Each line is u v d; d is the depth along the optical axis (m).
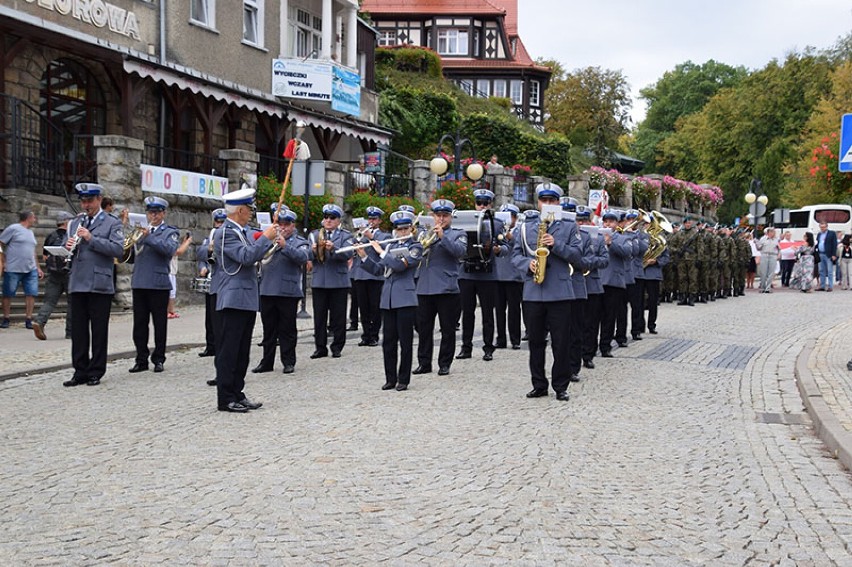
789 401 10.50
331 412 9.42
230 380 9.42
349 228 25.64
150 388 10.89
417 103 42.88
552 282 10.27
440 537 5.68
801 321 19.64
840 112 54.84
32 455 7.62
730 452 8.06
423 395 10.45
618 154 71.12
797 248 33.00
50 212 18.80
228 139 27.39
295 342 12.38
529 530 5.84
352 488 6.68
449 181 29.48
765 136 69.62
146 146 19.30
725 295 26.41
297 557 5.31
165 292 12.18
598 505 6.41
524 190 35.94
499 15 63.41
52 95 21.72
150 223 12.16
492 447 7.98
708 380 11.91
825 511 6.34
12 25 18.53
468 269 13.10
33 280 15.57
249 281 9.54
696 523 6.07
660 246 16.36
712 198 51.97
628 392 10.89
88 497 6.45
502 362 13.15
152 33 23.42
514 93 63.47
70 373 11.87
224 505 6.26
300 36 31.22
